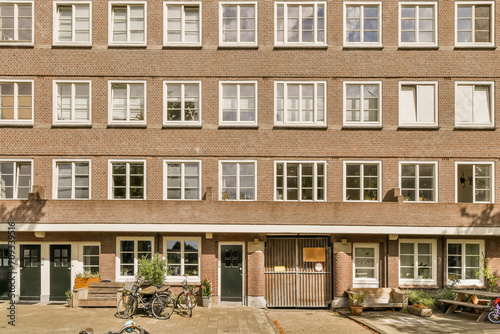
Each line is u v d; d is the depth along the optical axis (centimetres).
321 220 1538
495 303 1345
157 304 1327
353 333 1220
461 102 1661
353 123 1653
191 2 1662
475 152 1641
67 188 1647
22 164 1650
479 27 1666
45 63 1648
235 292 1611
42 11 1658
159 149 1642
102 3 1659
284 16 1669
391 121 1648
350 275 1603
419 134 1647
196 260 1623
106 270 1600
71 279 1622
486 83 1650
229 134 1650
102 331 1142
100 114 1647
